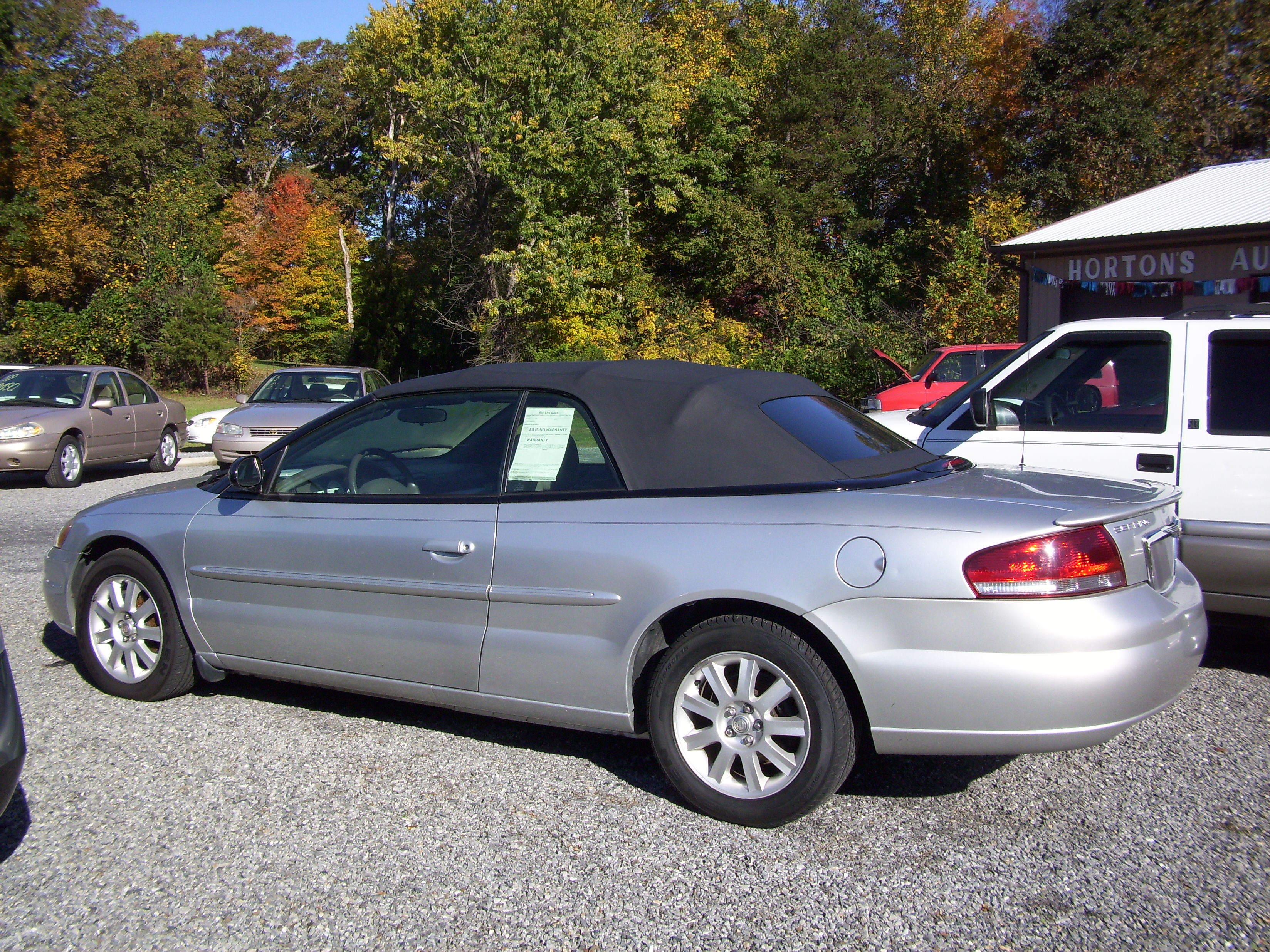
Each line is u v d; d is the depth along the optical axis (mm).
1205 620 3666
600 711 3701
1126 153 30641
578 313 28891
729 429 3725
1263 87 29125
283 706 4738
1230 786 3771
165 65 57812
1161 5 31453
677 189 34125
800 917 2887
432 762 4062
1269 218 12641
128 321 33500
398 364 44719
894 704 3236
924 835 3410
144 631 4770
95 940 2781
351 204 56719
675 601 3486
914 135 37938
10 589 7133
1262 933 2775
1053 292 15297
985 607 3145
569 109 28688
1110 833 3402
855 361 22359
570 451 3875
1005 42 37375
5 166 36250
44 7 43156
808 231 36250
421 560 3994
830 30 38500
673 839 3379
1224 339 5133
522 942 2768
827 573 3303
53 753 4129
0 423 12453
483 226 31594
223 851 3295
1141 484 3840
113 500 5074
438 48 29438
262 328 39812
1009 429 5598
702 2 38750
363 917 2896
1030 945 2734
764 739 3424
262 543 4383
